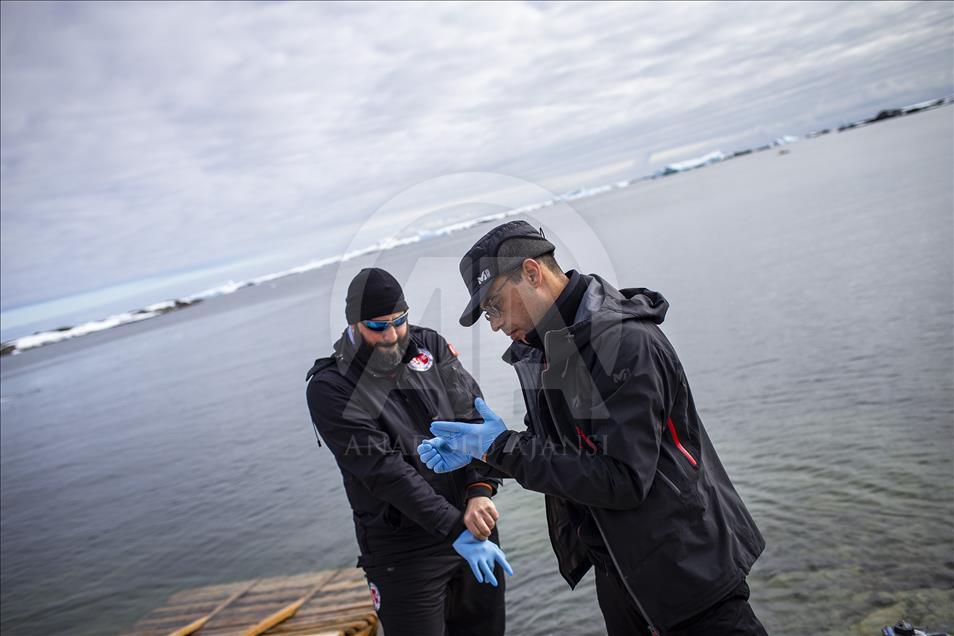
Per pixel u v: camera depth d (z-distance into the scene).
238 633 4.71
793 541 4.37
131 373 40.31
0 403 42.00
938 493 4.47
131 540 9.02
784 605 3.76
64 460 17.08
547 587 4.68
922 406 5.96
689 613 1.95
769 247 21.19
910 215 18.59
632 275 22.80
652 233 40.19
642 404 1.85
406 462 2.88
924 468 4.85
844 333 9.11
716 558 1.97
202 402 20.52
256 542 7.59
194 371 31.30
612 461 1.88
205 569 7.18
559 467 1.94
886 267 12.75
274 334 39.97
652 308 2.07
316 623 4.76
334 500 8.33
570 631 4.16
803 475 5.29
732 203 50.69
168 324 125.69
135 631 5.31
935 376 6.56
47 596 7.73
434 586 2.94
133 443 16.80
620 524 1.98
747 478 5.52
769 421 6.69
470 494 2.96
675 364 1.99
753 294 14.26
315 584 5.52
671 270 21.88
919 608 3.46
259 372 23.98
